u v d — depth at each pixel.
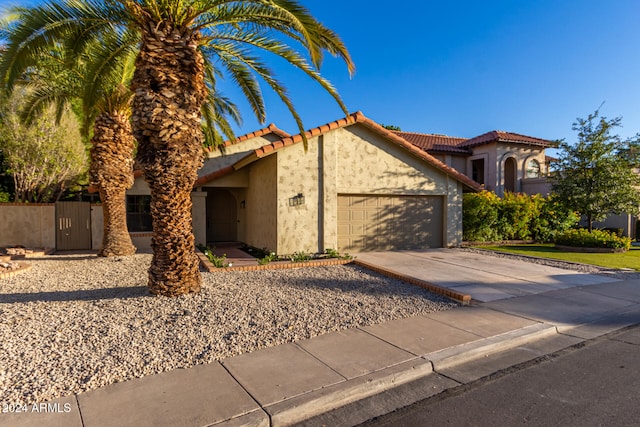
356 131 13.74
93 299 7.06
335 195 13.32
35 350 4.84
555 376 4.62
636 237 22.47
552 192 19.69
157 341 5.19
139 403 3.75
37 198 19.05
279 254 12.48
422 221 15.66
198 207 15.49
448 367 4.87
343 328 5.93
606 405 3.93
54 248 15.87
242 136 19.55
